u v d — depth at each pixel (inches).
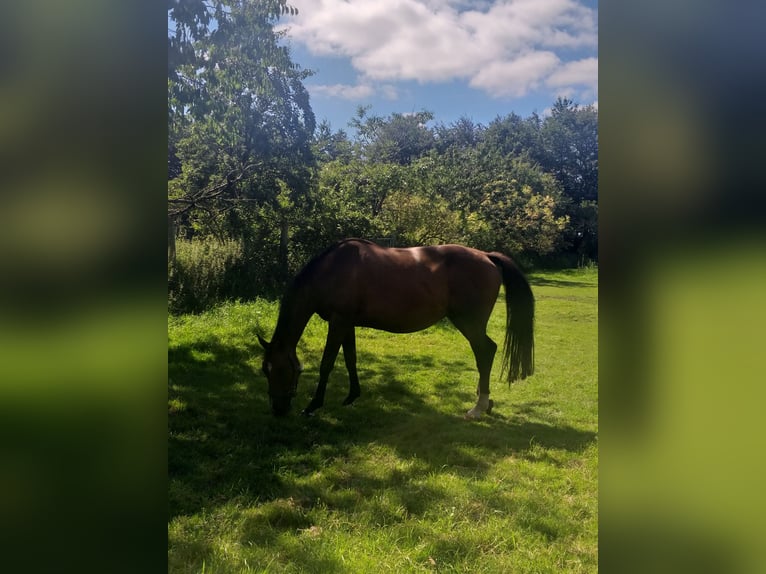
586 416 156.0
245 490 105.0
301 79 331.0
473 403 166.6
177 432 131.7
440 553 84.3
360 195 442.0
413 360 218.7
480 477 112.9
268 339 227.0
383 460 122.0
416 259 157.2
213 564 79.8
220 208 335.0
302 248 361.1
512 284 157.6
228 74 207.0
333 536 89.4
